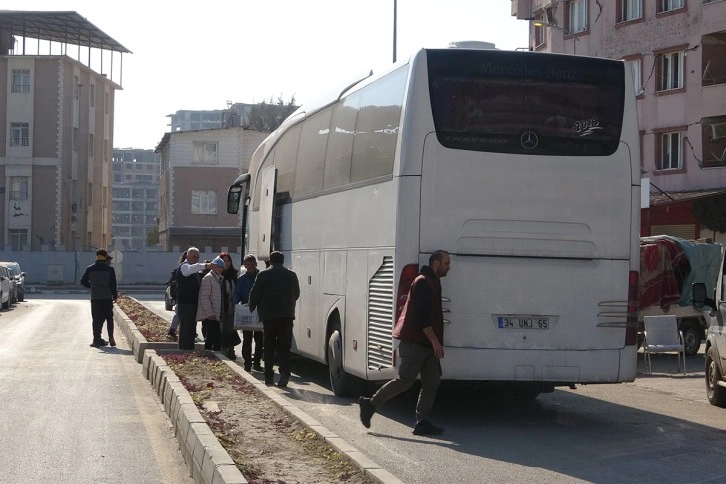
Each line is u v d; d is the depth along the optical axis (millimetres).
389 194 12047
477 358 11570
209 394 12633
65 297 56438
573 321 11766
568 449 10383
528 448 10414
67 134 77500
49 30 80062
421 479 8648
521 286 11695
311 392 15141
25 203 76000
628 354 11859
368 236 12828
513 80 11844
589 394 15727
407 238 11602
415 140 11641
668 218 38344
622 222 11938
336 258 14305
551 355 11680
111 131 90188
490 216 11672
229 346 20156
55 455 9773
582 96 11969
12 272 50062
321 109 15766
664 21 41062
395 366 11656
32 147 76000
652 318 18844
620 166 11969
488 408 13883
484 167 11695
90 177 83375
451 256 11617
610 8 43750
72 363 19375
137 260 71062
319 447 8977
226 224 77938
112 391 15008
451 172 11641
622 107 12055
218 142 77938
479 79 11789
